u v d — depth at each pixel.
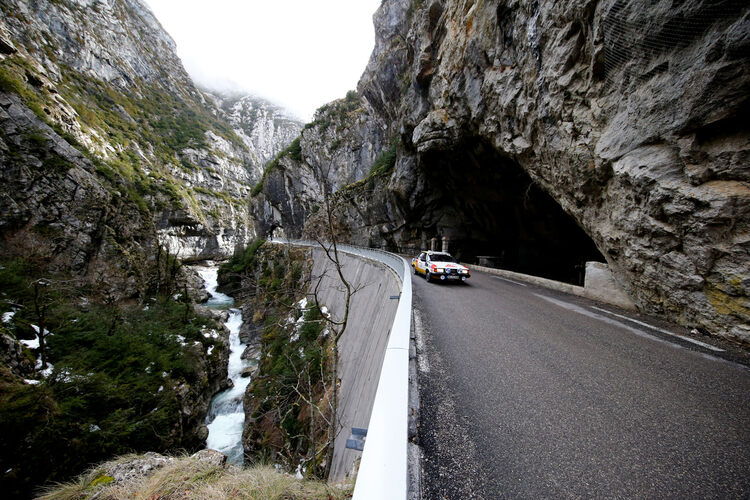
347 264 21.91
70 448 9.84
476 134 15.33
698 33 4.76
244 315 33.84
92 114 62.09
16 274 17.86
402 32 31.45
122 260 27.70
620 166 6.38
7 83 27.59
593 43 7.06
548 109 9.17
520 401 2.91
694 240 5.02
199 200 87.00
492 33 12.11
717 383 3.31
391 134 40.31
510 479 1.88
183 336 21.77
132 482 3.74
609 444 2.25
